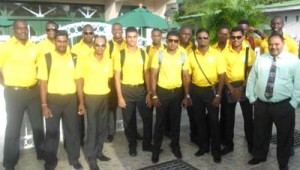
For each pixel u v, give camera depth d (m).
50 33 4.53
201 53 4.49
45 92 4.00
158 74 4.39
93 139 4.26
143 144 5.00
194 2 16.55
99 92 4.21
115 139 5.51
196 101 4.63
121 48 4.96
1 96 4.64
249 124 4.80
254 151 4.48
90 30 4.96
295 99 3.93
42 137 4.51
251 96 4.26
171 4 12.27
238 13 11.27
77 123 4.28
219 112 5.03
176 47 4.33
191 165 4.50
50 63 3.97
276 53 3.90
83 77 4.21
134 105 4.72
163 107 4.45
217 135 4.59
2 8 9.77
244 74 4.64
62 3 10.61
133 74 4.59
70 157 4.31
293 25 14.61
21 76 4.04
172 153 4.91
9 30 9.46
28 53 4.07
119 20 8.07
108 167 4.42
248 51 4.64
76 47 5.04
